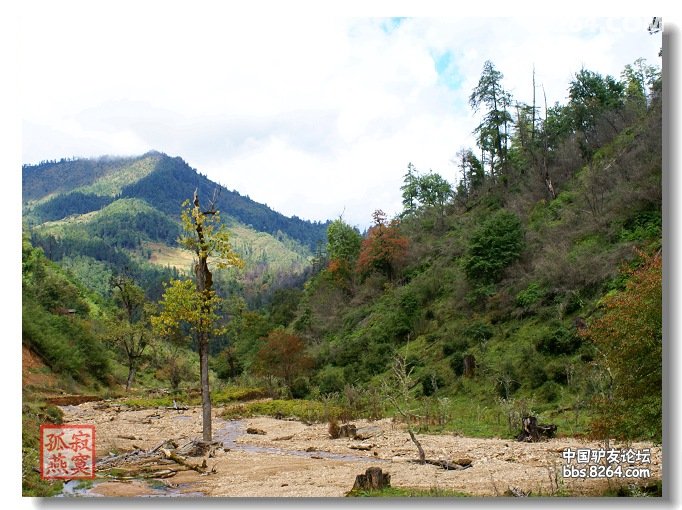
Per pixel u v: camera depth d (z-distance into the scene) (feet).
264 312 329.93
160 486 54.65
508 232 155.43
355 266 260.01
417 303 174.91
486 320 142.41
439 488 49.39
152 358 252.83
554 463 56.54
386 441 82.84
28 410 87.40
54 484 53.16
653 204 131.54
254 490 51.55
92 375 198.39
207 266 80.53
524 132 220.02
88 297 313.73
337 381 153.17
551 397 97.96
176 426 109.70
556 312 121.80
